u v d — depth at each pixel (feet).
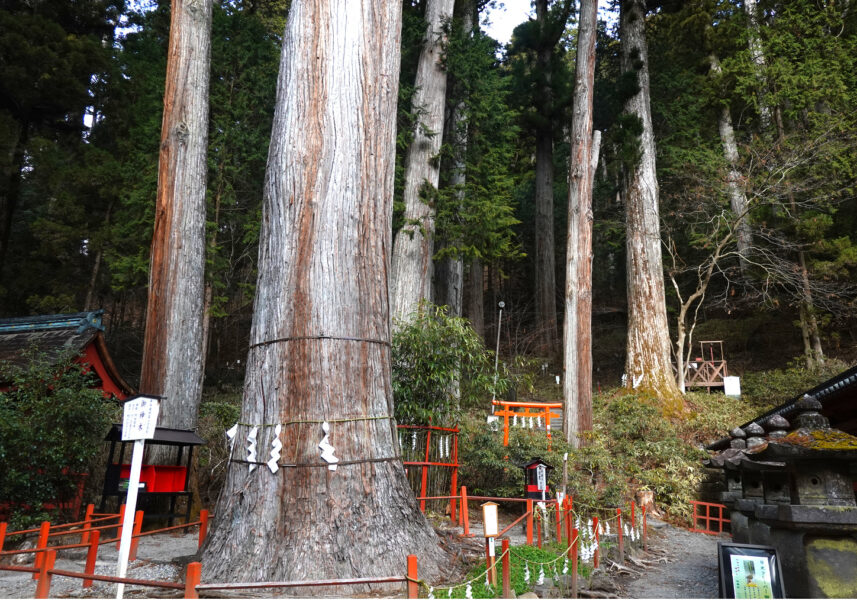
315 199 18.29
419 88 45.78
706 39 66.13
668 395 50.49
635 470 37.96
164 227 31.14
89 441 25.61
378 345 18.21
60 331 32.86
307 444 16.20
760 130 62.80
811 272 54.90
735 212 59.93
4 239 58.85
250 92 50.88
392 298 41.01
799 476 13.46
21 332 33.42
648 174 57.36
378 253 19.03
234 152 48.67
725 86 63.36
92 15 66.03
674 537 31.91
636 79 58.80
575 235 45.11
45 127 64.54
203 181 32.91
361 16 19.95
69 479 25.17
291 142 18.89
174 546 23.47
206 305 45.98
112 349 68.18
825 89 54.03
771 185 53.67
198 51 33.53
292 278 17.76
